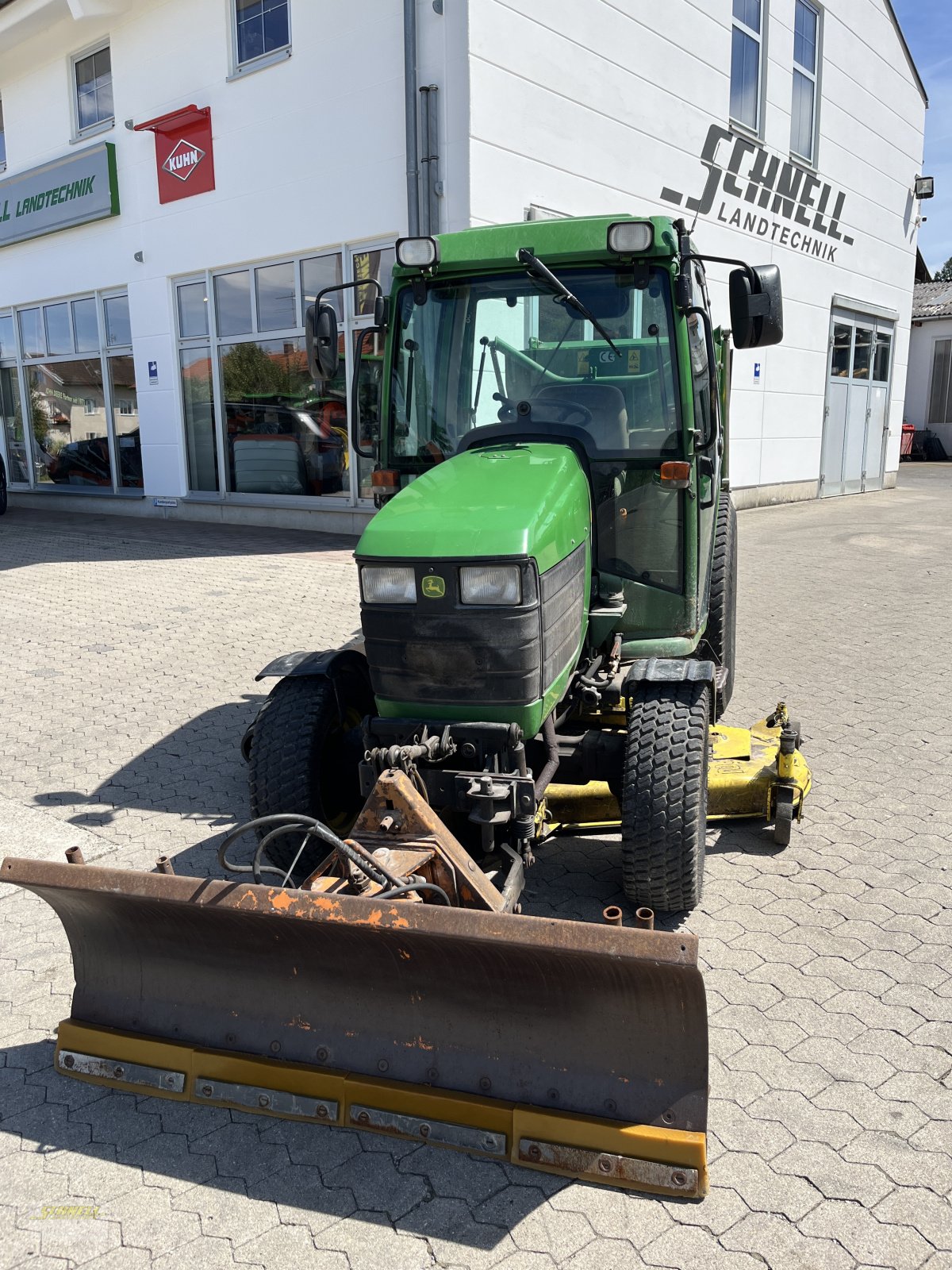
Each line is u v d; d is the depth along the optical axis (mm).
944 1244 2434
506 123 9680
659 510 4270
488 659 3271
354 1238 2512
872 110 16953
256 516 13055
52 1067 3211
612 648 4246
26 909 4176
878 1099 2914
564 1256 2432
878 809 4871
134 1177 2740
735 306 4086
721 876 4230
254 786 3926
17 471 17406
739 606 9195
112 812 5008
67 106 14102
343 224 10789
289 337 11953
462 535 3283
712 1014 3305
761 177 14117
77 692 6863
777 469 16094
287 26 10852
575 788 4266
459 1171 2725
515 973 2666
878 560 11391
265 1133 2902
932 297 28734
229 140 11797
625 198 11461
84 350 15164
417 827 3049
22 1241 2533
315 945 2836
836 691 6676
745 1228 2492
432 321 4395
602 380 4199
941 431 28312
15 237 15469
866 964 3578
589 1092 2682
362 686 4297
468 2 9047
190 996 3074
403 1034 2852
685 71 12164
